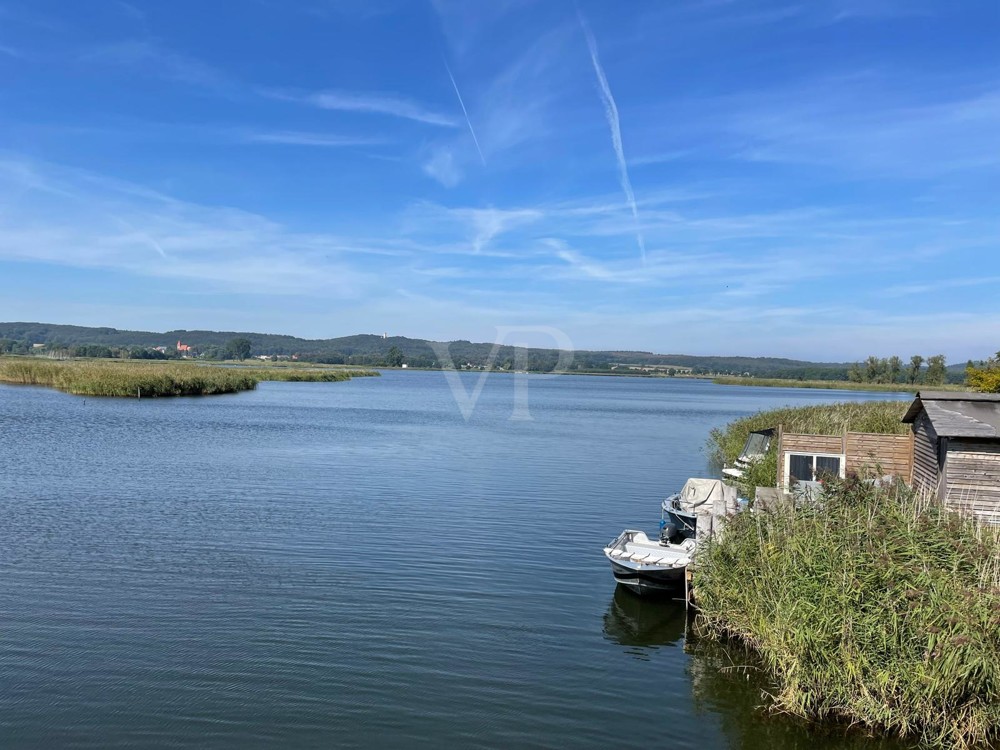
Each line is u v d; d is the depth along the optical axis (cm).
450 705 1253
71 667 1336
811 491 1836
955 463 1816
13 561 1947
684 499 2641
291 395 9700
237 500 2822
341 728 1164
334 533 2350
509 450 4659
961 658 1073
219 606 1664
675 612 1739
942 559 1250
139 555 2034
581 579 1967
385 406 7988
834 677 1185
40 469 3391
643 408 10056
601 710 1257
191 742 1108
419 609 1694
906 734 1155
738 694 1323
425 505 2847
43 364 10006
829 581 1237
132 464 3609
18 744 1086
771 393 16950
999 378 5447
